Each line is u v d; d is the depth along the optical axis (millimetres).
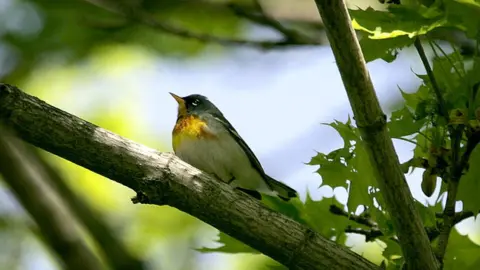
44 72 13508
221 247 7516
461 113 6262
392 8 6395
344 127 6836
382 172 6102
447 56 6906
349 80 5785
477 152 6715
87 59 13656
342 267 6711
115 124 13234
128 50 13828
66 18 13312
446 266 7348
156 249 12625
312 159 6844
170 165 6559
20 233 12812
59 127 6156
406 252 6355
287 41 11852
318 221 7500
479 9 6562
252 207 6715
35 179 10570
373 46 6516
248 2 12938
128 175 6438
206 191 6613
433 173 6590
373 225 7285
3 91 5973
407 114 6707
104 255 10930
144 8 12836
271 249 6719
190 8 13141
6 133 6145
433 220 6840
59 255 10289
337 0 5422
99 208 12609
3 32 13445
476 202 6652
